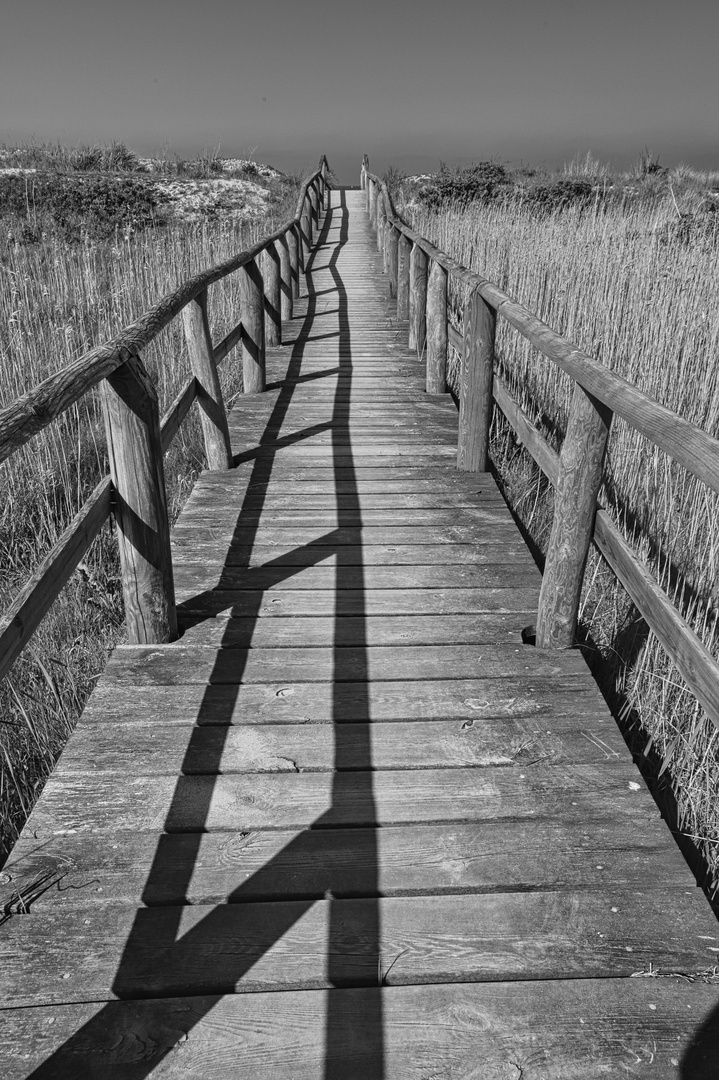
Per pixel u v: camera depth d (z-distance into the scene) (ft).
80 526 7.43
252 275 18.75
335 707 8.16
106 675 8.68
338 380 21.13
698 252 20.38
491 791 7.03
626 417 6.67
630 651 9.54
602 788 7.07
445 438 16.76
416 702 8.27
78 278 27.89
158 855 6.29
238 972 5.34
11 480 13.39
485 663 8.95
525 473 15.52
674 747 7.90
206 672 8.74
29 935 5.60
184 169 75.10
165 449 10.67
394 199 64.23
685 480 11.55
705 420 13.39
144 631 9.22
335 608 10.12
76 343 20.99
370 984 5.32
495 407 18.78
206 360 13.96
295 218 33.65
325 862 6.25
